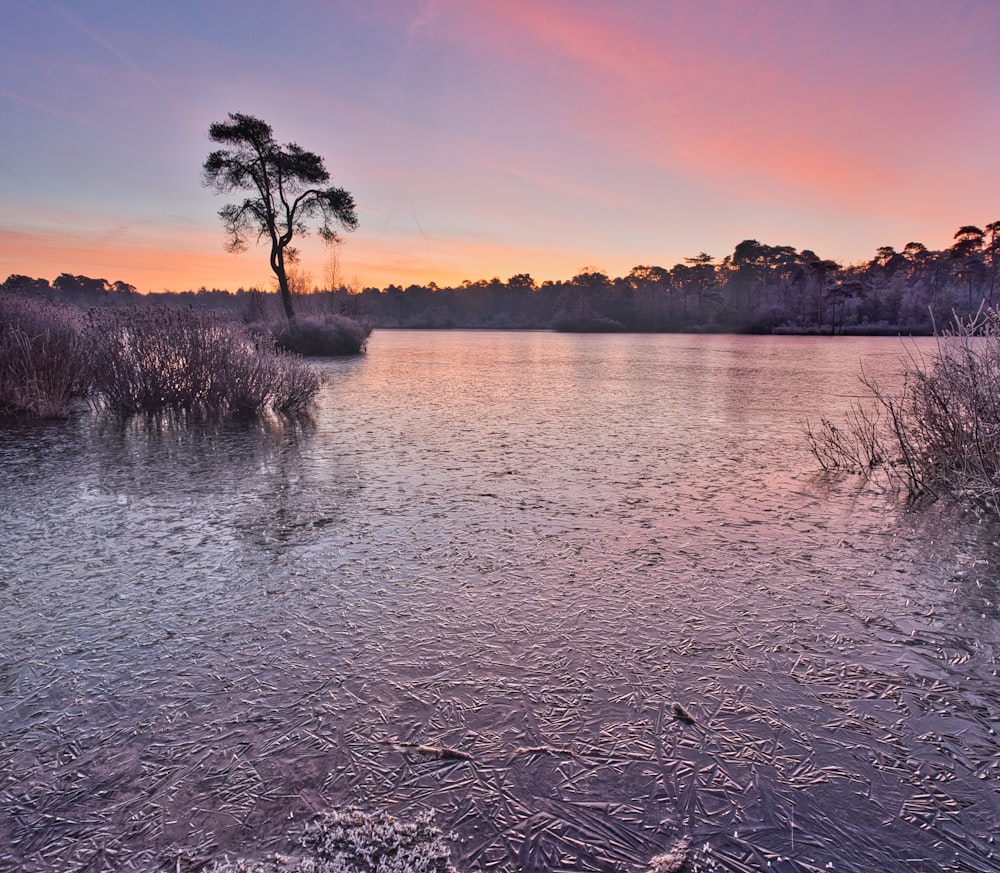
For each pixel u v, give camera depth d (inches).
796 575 154.6
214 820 78.5
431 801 81.6
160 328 442.6
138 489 235.8
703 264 3410.4
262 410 441.4
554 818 78.6
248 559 166.1
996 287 2381.9
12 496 225.8
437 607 137.6
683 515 204.2
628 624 129.4
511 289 4719.5
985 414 222.2
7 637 125.2
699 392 578.6
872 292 2878.9
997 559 164.7
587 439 343.3
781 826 77.2
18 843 74.9
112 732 95.7
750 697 104.2
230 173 1206.9
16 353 420.5
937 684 108.1
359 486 241.0
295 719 98.8
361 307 1831.9
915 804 80.8
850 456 287.0
